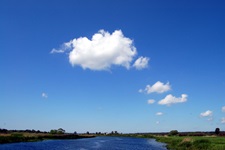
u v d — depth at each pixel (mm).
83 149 82188
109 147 91875
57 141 125375
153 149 82938
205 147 66062
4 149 75438
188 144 76312
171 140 111062
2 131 162250
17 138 108812
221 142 73500
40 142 112812
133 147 92188
